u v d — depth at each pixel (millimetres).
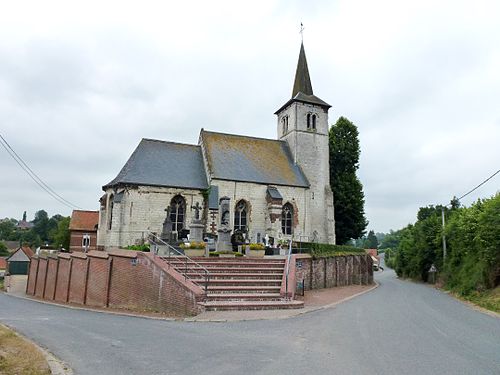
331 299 19859
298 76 44406
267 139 41250
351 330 11180
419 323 12977
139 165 33438
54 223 119312
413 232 54656
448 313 16172
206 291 15078
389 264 117688
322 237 39250
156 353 8320
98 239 33531
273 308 14750
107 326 11805
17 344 8641
